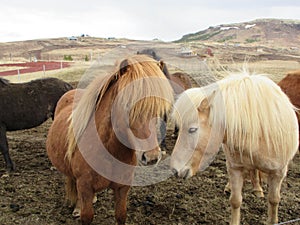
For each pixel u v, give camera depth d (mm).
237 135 3100
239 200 3471
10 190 4758
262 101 3094
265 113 3082
